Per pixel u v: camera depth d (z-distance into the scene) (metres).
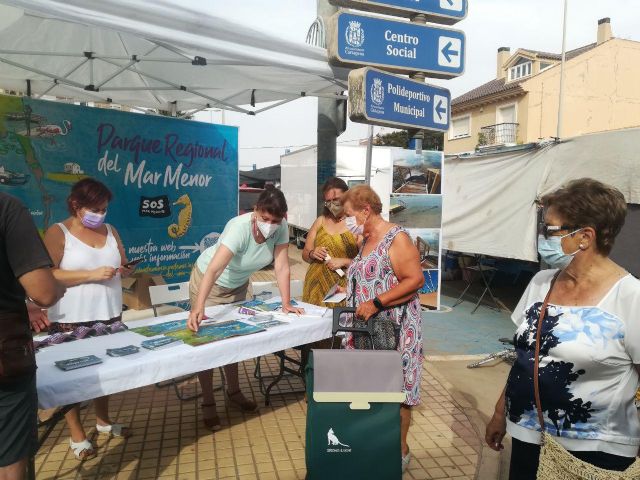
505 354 5.68
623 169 6.29
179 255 5.95
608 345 1.59
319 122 5.36
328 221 4.10
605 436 1.64
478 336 7.13
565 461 1.57
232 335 2.99
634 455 1.65
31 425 1.93
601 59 30.11
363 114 3.79
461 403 4.38
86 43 4.49
